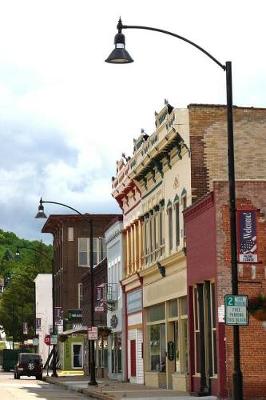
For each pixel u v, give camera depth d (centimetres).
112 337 6347
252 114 4131
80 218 9475
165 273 4525
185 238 4038
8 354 10650
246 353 3322
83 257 9506
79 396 4284
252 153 4100
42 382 6500
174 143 4250
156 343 4872
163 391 4169
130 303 5634
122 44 2441
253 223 3272
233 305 2403
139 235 5322
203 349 3691
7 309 12388
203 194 4022
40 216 5488
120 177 5797
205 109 4094
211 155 4062
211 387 3594
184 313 4175
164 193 4588
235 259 2436
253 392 3300
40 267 14138
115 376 6181
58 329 8506
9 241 19062
